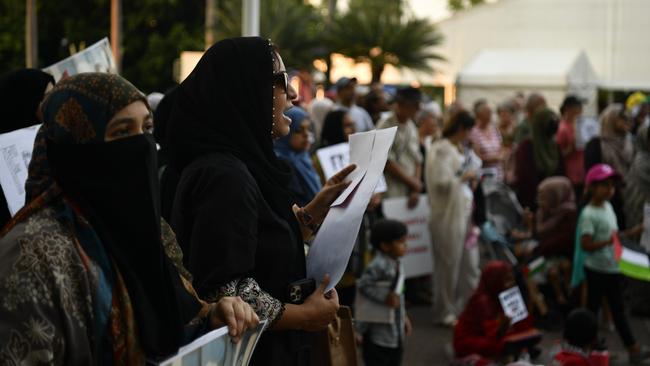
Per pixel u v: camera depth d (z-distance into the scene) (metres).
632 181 9.92
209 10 29.41
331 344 3.64
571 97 12.26
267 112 3.22
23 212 2.30
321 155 7.52
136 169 2.33
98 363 2.29
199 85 3.20
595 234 8.00
